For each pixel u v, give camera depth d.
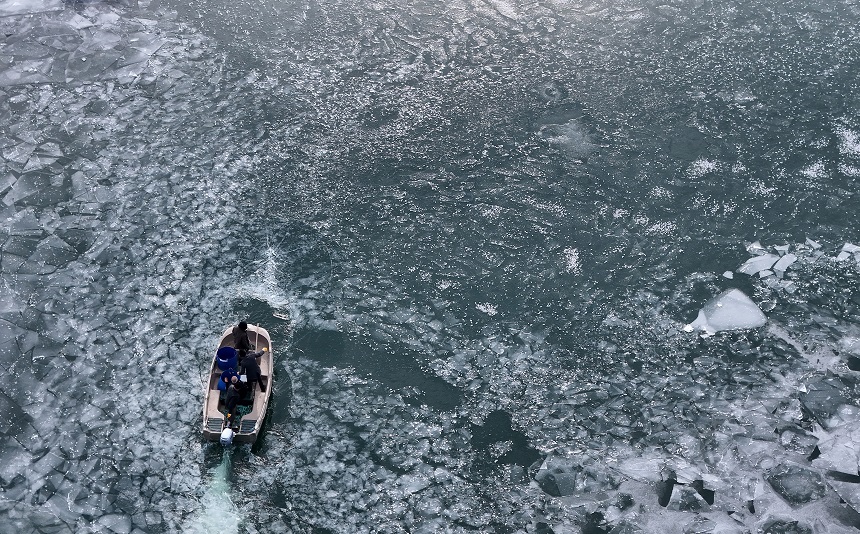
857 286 15.53
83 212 15.79
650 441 13.12
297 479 12.25
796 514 12.23
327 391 13.43
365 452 12.67
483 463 12.70
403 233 16.03
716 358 14.30
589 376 13.96
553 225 16.38
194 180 16.55
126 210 15.88
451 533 11.84
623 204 16.83
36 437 12.51
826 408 13.62
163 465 12.26
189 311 14.34
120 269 14.90
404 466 12.56
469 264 15.59
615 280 15.46
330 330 14.33
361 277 15.22
